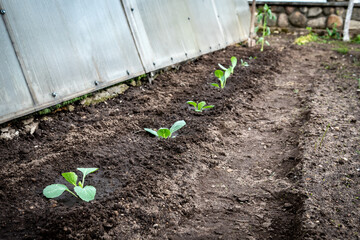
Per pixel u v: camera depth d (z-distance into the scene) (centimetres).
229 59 450
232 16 571
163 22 377
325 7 686
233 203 177
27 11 239
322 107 295
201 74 383
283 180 194
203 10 475
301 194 172
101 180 186
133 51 321
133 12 331
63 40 259
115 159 206
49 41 249
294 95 344
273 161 221
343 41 654
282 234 153
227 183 196
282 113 300
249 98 329
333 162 203
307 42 632
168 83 349
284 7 724
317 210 158
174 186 185
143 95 313
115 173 192
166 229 155
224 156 227
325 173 192
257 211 170
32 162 196
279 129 267
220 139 246
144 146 225
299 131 258
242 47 547
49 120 247
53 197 163
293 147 236
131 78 320
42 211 157
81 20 277
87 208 159
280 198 179
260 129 270
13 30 227
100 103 288
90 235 145
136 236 149
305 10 707
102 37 292
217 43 489
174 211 167
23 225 147
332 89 347
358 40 647
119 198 170
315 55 514
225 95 325
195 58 429
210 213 168
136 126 254
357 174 191
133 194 174
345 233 143
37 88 233
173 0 407
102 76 284
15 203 162
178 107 293
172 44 384
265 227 158
